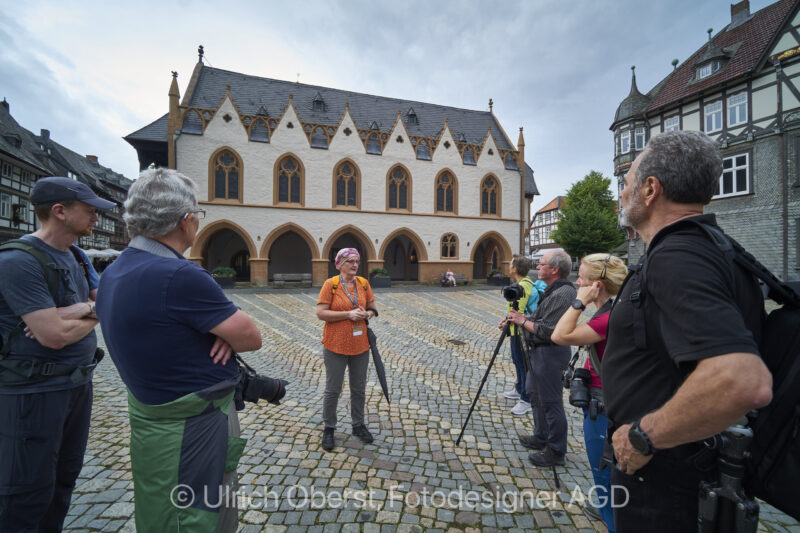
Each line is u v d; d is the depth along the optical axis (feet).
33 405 5.36
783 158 46.09
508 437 11.43
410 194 70.85
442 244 73.15
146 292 4.07
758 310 3.38
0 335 5.23
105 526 7.29
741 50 52.90
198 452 4.37
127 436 10.99
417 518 7.75
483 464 9.87
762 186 48.14
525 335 10.13
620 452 3.76
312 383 16.10
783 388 3.26
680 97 57.67
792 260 45.50
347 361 11.02
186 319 4.20
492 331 28.55
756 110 48.83
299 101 75.05
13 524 5.31
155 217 4.36
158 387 4.24
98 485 8.59
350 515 7.81
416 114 82.53
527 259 14.10
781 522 7.86
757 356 2.70
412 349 22.33
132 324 4.07
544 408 9.70
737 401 2.62
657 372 3.63
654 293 3.36
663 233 3.66
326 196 66.03
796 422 3.17
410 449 10.59
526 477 9.30
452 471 9.52
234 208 61.11
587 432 7.07
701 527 3.52
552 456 9.59
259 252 62.39
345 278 10.82
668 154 3.79
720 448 3.43
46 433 5.49
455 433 11.64
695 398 2.84
